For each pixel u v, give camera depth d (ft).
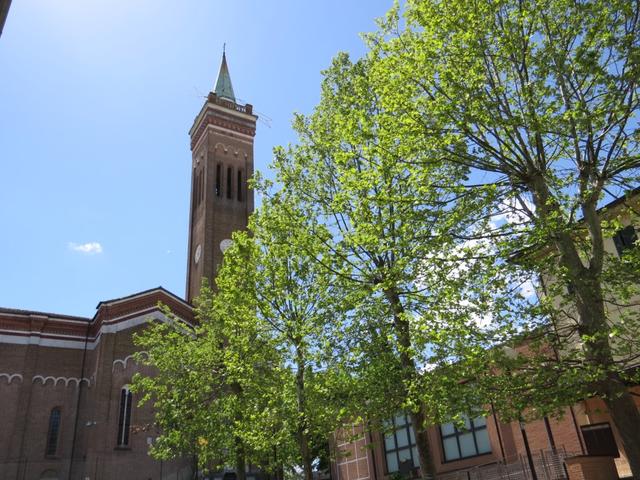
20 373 142.20
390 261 55.01
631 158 41.60
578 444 67.36
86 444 136.15
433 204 45.96
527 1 44.32
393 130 47.03
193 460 138.21
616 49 40.06
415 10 48.47
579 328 41.47
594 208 42.75
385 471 96.73
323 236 56.54
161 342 101.55
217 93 238.89
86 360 151.12
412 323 48.60
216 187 214.69
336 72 68.18
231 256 77.25
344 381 54.60
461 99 44.73
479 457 79.10
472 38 43.65
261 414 65.36
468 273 43.65
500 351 41.27
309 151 66.64
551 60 42.80
